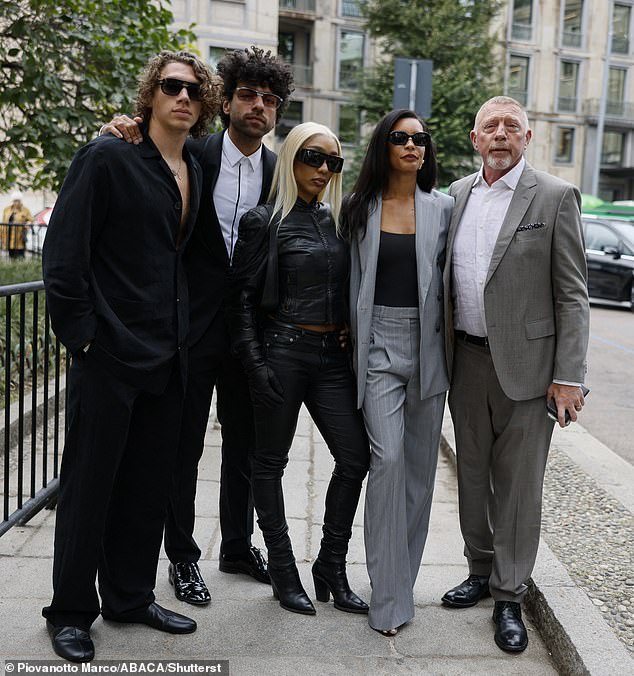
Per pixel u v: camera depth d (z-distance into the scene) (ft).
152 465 9.15
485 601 10.47
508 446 9.71
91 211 8.17
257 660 8.81
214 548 11.89
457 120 71.20
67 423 8.98
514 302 9.44
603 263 46.85
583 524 12.67
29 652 8.74
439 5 76.43
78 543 8.63
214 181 9.87
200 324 9.86
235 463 10.63
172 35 26.11
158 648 8.98
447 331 9.94
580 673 8.36
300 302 9.48
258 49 9.82
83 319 8.16
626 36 114.11
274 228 9.44
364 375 9.55
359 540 12.33
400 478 9.48
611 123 114.01
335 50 100.53
